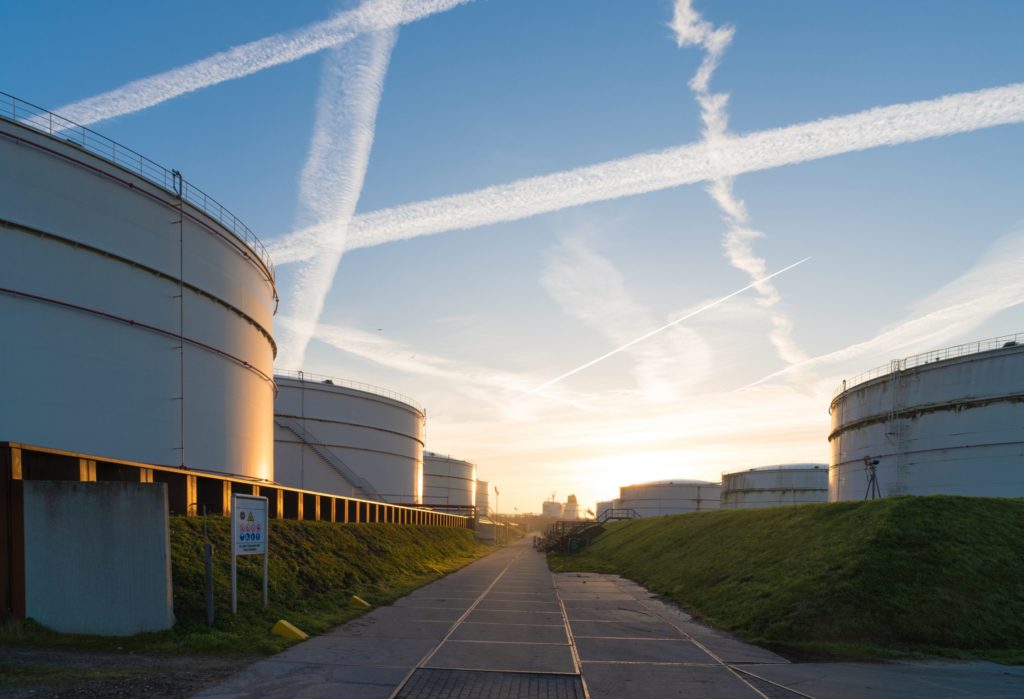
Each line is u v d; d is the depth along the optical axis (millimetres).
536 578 35781
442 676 13172
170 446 33219
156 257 33094
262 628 16781
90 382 29594
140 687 11539
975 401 50438
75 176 29625
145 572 15609
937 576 19359
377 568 30156
